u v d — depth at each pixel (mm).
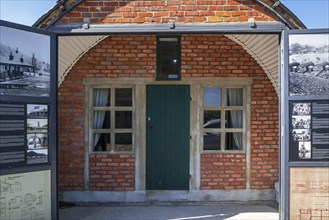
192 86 7039
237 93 7188
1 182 4523
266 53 6625
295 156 4910
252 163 7062
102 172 7023
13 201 4629
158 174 7039
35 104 4836
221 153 7051
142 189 7012
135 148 7012
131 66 7023
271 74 6922
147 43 7023
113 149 7070
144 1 5094
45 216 4918
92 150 7059
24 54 4738
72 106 7027
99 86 7070
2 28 4547
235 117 7168
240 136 7156
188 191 7020
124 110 7082
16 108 4645
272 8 5043
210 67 7039
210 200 7020
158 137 7051
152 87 7055
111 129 7070
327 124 4883
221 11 5090
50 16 5082
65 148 7020
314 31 4906
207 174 7039
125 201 7004
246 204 6852
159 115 7047
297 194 4926
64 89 7020
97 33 5055
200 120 7047
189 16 5090
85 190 7012
